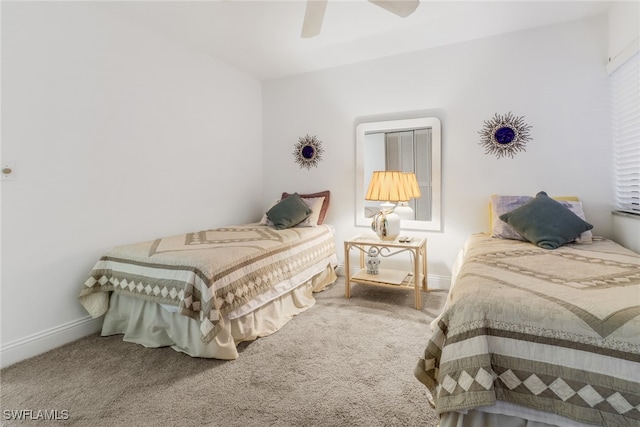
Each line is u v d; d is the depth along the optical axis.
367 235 3.13
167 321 2.03
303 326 2.33
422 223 3.17
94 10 2.29
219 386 1.62
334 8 2.36
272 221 3.23
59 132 2.11
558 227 2.09
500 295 1.18
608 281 1.32
